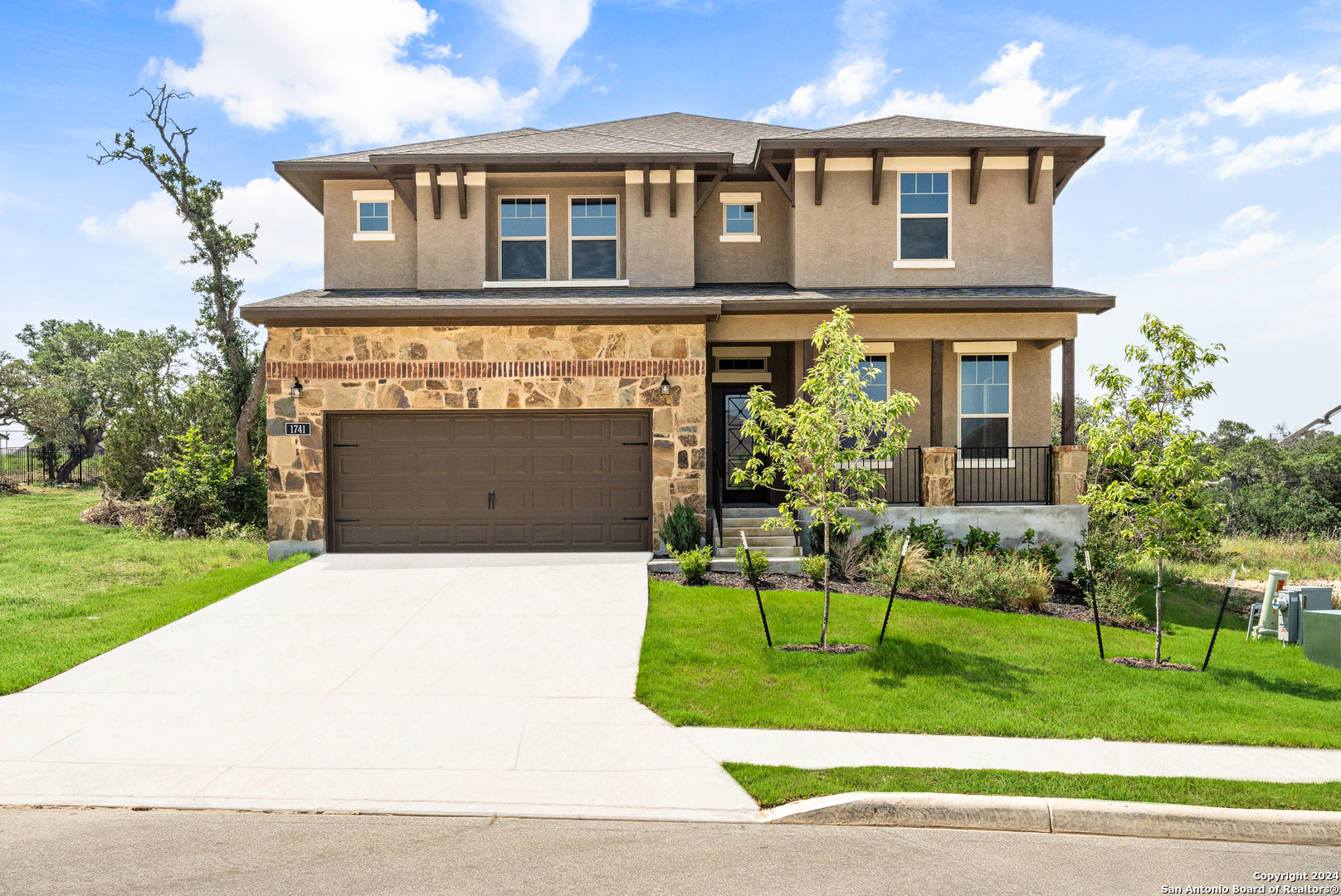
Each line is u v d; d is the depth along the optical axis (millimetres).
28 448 31812
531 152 14188
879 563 11383
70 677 7438
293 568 11688
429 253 14781
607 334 12750
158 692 7062
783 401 15258
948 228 14836
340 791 5246
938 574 10977
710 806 5117
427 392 12672
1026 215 14867
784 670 7773
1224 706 7031
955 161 14773
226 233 21328
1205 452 8523
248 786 5297
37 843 4555
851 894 4074
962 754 5895
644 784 5395
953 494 12867
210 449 17828
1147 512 8281
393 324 12672
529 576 11227
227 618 9328
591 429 12852
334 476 12781
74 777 5391
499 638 8617
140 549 14180
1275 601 10086
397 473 12797
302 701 6867
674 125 18250
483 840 4633
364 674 7566
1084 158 14750
